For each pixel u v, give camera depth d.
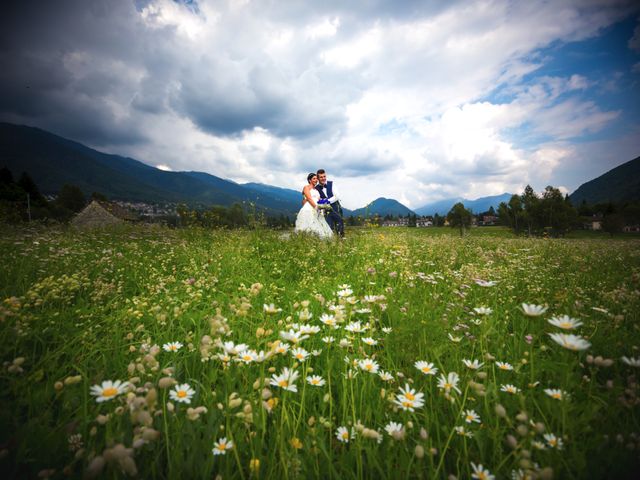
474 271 4.62
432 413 1.67
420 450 1.22
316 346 2.53
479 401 1.79
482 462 1.44
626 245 11.58
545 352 2.46
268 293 3.86
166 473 1.38
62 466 1.39
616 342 2.42
